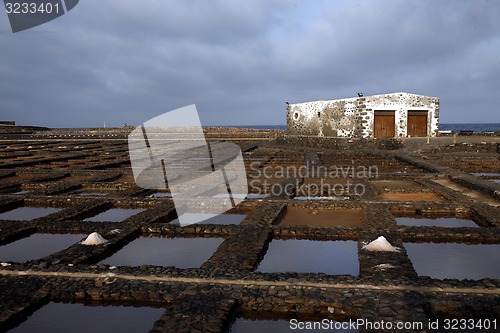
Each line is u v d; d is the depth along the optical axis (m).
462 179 10.23
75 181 11.48
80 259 4.69
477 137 23.73
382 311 3.25
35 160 16.20
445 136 24.73
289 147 23.75
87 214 7.58
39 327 3.36
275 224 6.45
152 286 3.84
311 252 5.18
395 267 4.23
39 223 6.44
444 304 3.37
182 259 5.03
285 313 3.45
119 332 3.27
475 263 4.76
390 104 23.08
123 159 17.14
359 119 23.23
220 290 3.70
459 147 18.88
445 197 8.39
